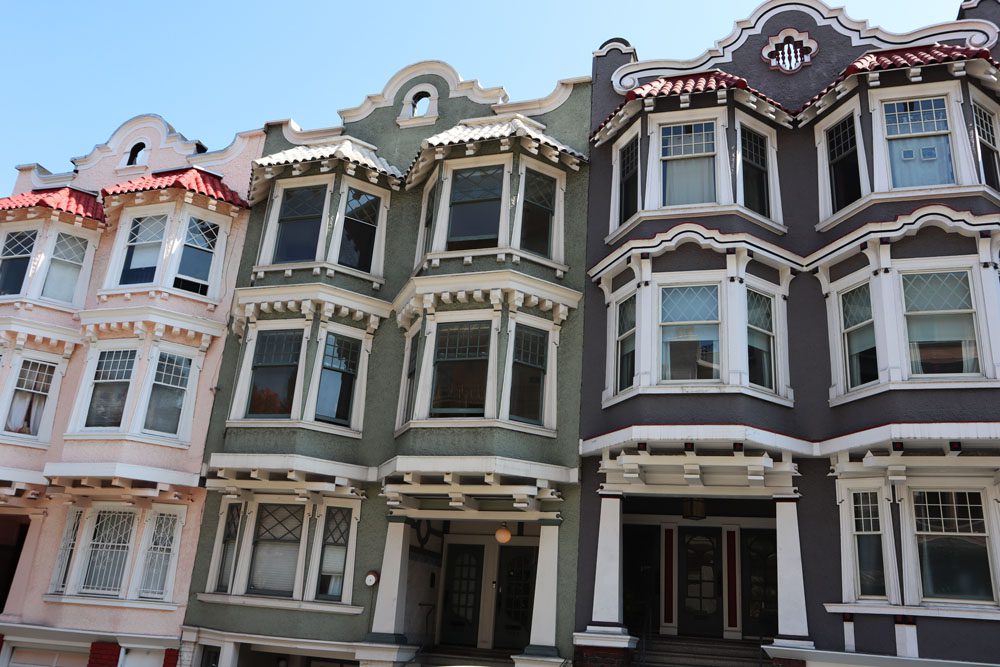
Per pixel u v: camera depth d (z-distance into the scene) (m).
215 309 18.33
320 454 15.75
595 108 17.70
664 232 14.59
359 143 18.58
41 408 18.27
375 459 16.23
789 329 14.53
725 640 15.74
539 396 15.52
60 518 17.77
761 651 13.52
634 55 18.08
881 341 13.14
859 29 16.39
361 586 15.52
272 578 16.08
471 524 17.98
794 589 13.16
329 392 16.53
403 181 18.23
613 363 15.09
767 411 13.66
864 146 14.48
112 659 16.14
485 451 14.37
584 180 17.09
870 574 12.88
